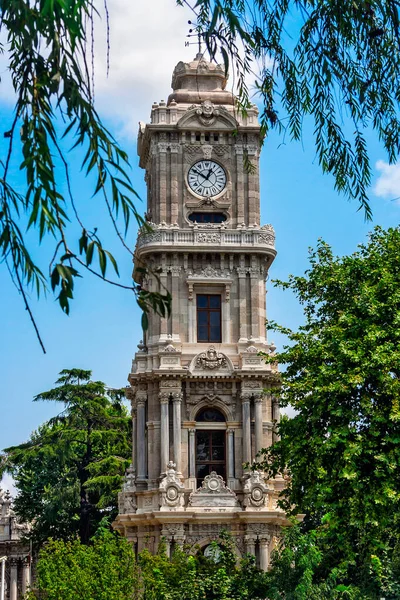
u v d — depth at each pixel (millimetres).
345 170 22422
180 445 91562
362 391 52250
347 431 49500
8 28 16156
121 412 115812
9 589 123500
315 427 53344
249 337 94688
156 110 98125
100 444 112688
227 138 98250
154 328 94562
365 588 46125
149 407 93562
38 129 16344
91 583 66062
